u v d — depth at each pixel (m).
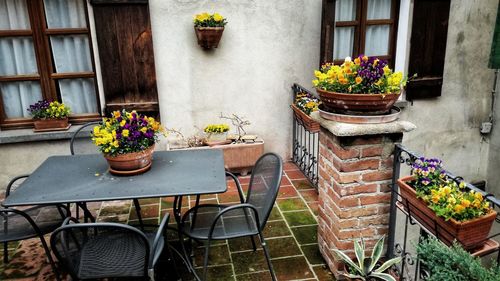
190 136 4.42
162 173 2.62
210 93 4.35
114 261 2.05
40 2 3.88
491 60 4.55
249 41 4.27
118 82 4.04
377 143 2.40
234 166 4.29
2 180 4.07
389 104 2.33
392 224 2.57
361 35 4.48
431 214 2.15
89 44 4.04
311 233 3.22
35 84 4.10
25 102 4.12
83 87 4.18
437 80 4.59
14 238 2.43
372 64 2.32
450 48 4.66
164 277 2.71
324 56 4.21
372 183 2.48
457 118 4.93
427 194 2.19
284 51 4.38
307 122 3.87
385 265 2.31
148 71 4.05
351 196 2.47
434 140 4.94
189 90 4.29
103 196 2.30
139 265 2.06
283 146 4.68
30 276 2.74
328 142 2.60
